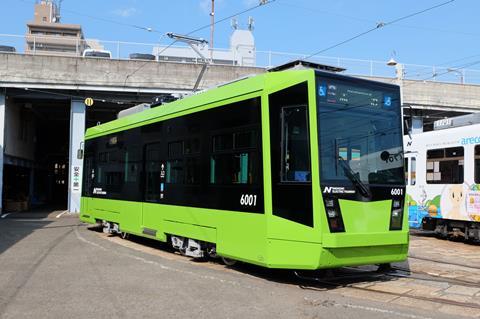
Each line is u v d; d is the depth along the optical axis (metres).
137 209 12.62
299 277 8.45
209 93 9.74
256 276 8.74
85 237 14.99
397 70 20.95
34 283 7.97
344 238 7.38
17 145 29.53
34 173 40.59
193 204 9.89
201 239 9.57
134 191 12.88
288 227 7.66
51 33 94.12
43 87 25.31
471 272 9.45
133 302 6.79
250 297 7.14
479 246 13.85
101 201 15.38
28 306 6.55
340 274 8.88
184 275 8.71
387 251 8.02
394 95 8.57
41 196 42.19
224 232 8.89
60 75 25.44
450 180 14.91
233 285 7.92
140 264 9.83
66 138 41.91
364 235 7.61
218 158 9.23
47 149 41.44
